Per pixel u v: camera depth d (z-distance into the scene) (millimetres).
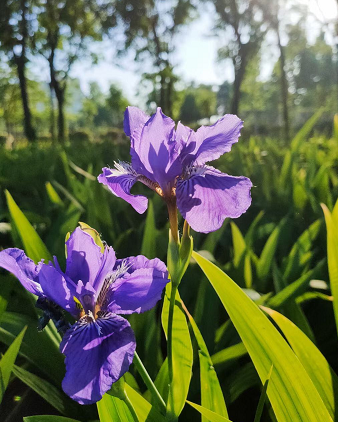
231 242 648
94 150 1501
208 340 383
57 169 1132
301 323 384
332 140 1287
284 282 440
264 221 705
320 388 287
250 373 358
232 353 347
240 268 467
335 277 316
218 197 243
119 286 230
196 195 245
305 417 256
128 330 210
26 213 626
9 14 4711
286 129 4602
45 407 396
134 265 244
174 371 256
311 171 766
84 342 206
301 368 253
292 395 258
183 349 264
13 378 437
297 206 705
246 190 242
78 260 232
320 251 595
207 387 281
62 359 377
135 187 880
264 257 490
